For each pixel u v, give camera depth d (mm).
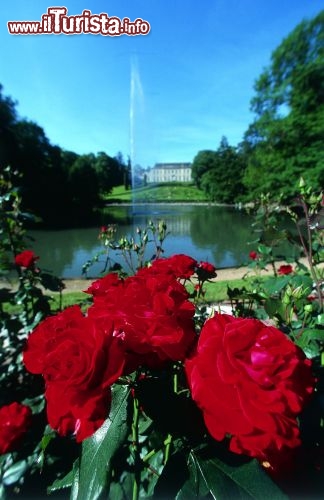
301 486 713
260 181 22672
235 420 484
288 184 20141
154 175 79812
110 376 520
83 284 6305
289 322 1008
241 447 520
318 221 1445
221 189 47594
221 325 584
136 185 67750
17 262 2482
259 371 487
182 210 38625
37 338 612
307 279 1417
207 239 15211
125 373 604
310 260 1491
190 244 13812
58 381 516
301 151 20375
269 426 458
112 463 535
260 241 2607
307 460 739
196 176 63250
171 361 680
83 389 510
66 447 1220
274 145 22062
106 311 647
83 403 516
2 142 24297
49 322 633
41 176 27453
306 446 771
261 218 3188
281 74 22188
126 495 733
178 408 632
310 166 19922
